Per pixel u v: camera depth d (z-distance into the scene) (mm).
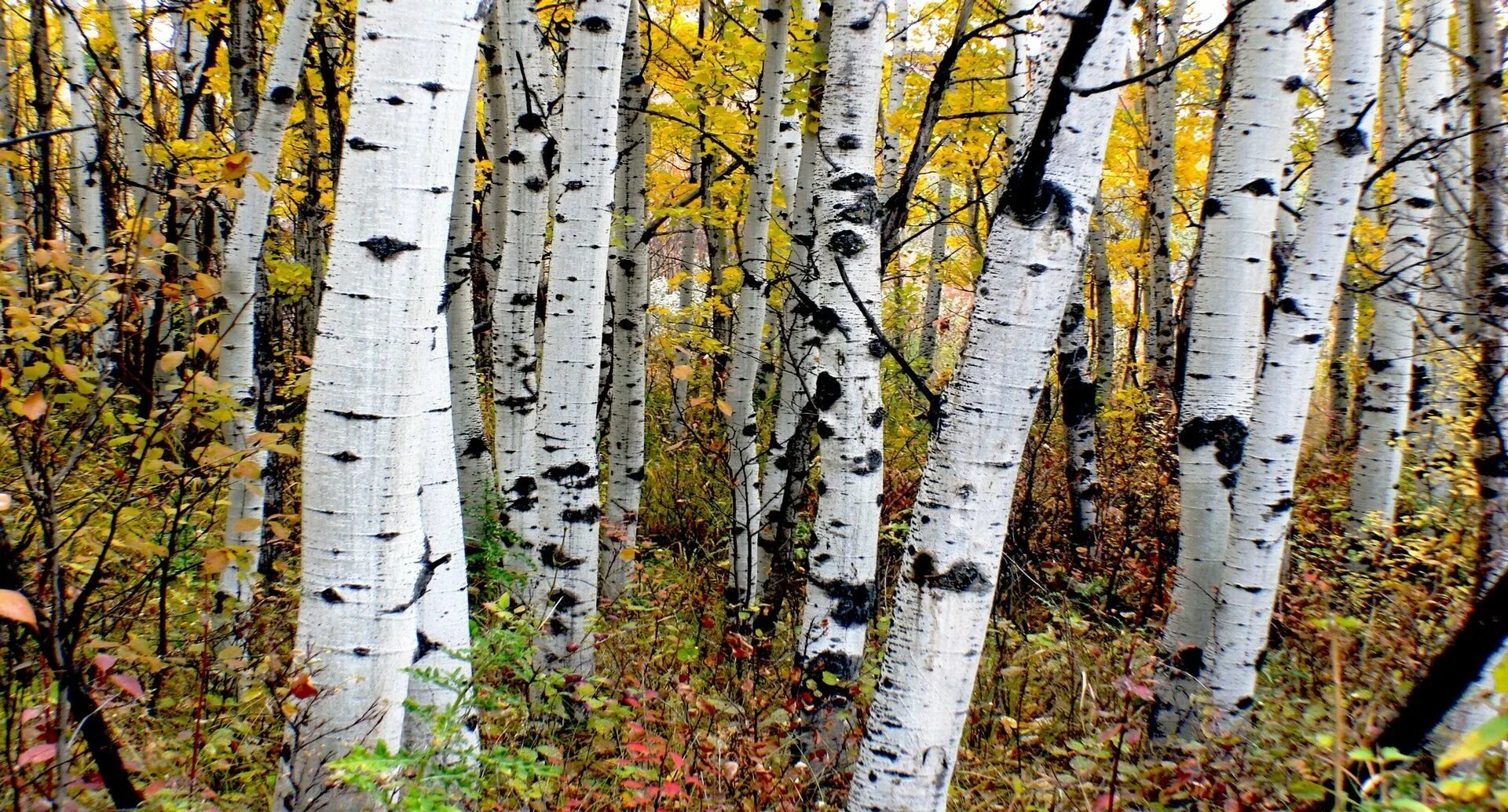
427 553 2557
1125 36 2412
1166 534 7398
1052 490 8961
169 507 4074
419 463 2475
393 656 2438
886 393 9781
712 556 7492
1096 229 10320
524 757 3021
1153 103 9070
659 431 9797
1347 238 4086
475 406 6258
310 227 7422
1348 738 3354
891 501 7371
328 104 6105
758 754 3678
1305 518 7137
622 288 6289
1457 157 6059
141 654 2729
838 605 3986
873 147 3791
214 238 6254
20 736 2453
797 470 5383
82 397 2854
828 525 3975
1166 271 9312
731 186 8445
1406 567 5219
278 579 5477
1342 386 11000
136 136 6008
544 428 4594
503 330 5430
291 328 10859
